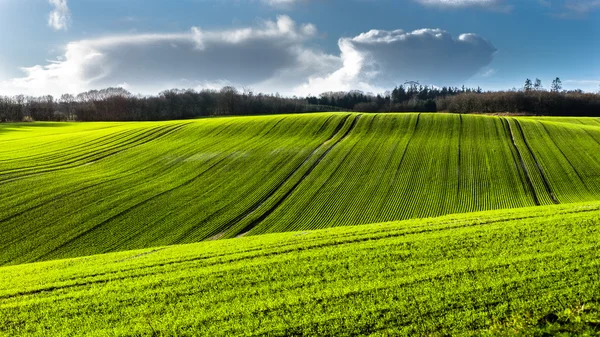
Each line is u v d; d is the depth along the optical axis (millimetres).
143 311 13859
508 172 46344
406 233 19859
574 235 17391
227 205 39375
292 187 43719
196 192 42562
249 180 45844
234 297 14391
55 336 12703
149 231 33938
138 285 15922
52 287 16359
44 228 34156
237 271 16562
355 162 50250
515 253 16031
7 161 52312
